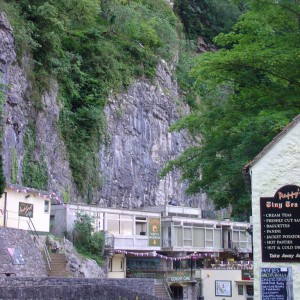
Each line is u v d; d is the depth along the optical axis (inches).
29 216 1323.8
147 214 1871.3
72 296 767.7
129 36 2501.2
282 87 877.8
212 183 970.1
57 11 2049.7
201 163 975.0
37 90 1769.2
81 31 2240.4
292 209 548.1
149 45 2564.0
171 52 2696.9
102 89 2137.1
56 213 1606.8
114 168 2127.2
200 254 2043.6
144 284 1099.9
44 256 1269.7
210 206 2608.3
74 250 1422.2
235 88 938.7
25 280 871.7
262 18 897.5
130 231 1797.5
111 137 2135.8
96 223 1675.7
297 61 826.2
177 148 2508.6
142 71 2385.6
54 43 1887.3
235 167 877.2
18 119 1596.9
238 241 2239.2
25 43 1721.2
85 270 1381.6
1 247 1067.9
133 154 2237.9
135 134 2267.5
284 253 543.5
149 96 2393.0
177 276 1754.4
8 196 1251.8
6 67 1562.5
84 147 1988.2
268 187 558.3
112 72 2206.0
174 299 1619.1
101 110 2100.1
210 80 917.8
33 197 1343.5
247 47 873.5
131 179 2206.0
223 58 861.2
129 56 2370.8
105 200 2062.0
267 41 880.3
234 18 3373.5
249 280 1704.0
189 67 2758.4
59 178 1822.1
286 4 876.0
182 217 1985.7
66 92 1990.7
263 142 863.1
